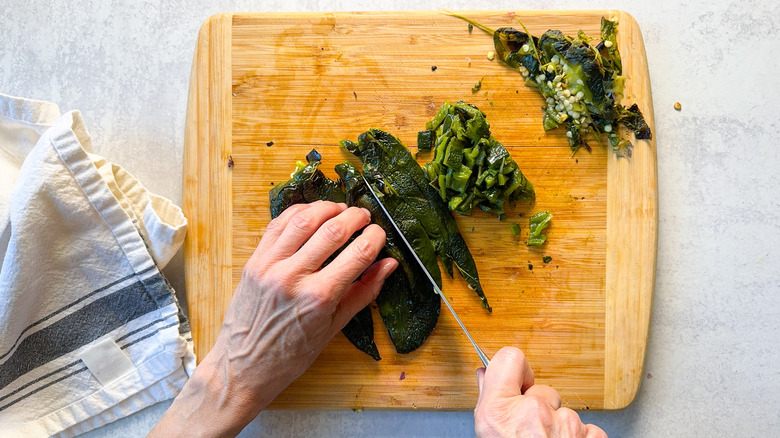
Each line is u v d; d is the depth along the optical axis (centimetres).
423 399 61
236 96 61
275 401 61
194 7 63
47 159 58
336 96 61
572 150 61
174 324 60
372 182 59
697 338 62
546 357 61
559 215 61
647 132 60
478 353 58
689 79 62
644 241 60
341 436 62
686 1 62
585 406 61
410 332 60
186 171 61
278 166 61
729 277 62
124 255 60
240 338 57
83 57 63
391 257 59
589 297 61
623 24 60
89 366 61
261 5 63
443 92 61
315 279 55
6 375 59
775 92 62
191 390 58
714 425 62
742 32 62
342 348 61
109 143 63
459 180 59
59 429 61
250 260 57
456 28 61
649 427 62
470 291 61
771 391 62
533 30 60
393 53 61
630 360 60
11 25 63
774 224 62
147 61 63
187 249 61
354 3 62
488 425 52
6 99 59
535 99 61
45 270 59
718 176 62
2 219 59
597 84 59
